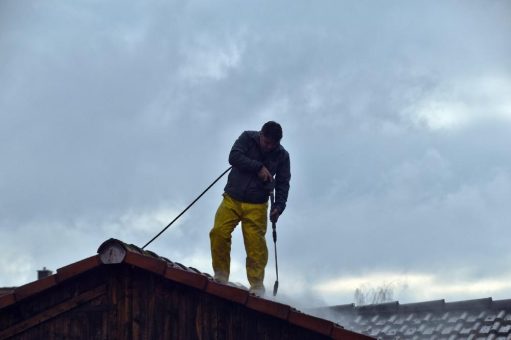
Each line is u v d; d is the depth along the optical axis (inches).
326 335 420.5
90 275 439.8
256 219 484.7
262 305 422.6
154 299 435.8
